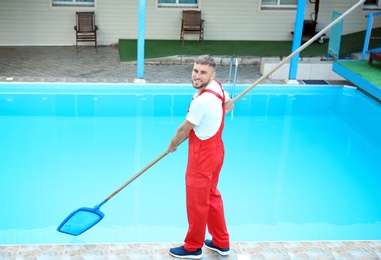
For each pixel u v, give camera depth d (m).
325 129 8.12
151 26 11.98
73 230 4.27
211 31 12.24
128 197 5.79
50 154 6.79
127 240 4.91
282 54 11.17
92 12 11.34
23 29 11.48
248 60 10.75
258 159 6.97
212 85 3.52
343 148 7.47
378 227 5.45
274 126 8.11
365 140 7.81
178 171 6.50
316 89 9.50
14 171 6.29
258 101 9.02
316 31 12.46
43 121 7.78
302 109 8.83
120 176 6.30
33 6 11.32
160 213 5.47
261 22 12.28
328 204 5.88
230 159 6.92
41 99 8.54
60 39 11.70
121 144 7.18
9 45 11.54
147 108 8.45
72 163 6.57
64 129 7.55
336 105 9.05
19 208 5.46
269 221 5.45
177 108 8.50
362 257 4.15
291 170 6.70
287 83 9.52
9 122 7.67
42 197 5.71
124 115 8.15
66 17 11.53
